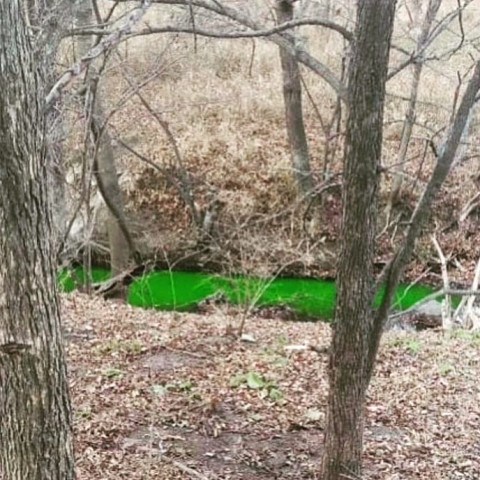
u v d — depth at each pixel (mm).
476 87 3361
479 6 9977
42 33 3449
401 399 5703
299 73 11570
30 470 2160
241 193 12469
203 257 11805
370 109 3186
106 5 8148
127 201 12625
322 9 8711
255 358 6551
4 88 1906
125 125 11898
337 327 3512
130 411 5289
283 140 13148
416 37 8398
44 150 2055
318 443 4984
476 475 4543
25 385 2098
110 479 4273
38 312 2068
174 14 7832
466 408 5555
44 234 2062
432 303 9984
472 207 11094
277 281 11211
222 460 4688
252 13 7344
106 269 11938
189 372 6137
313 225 11703
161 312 8734
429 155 10930
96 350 6570
